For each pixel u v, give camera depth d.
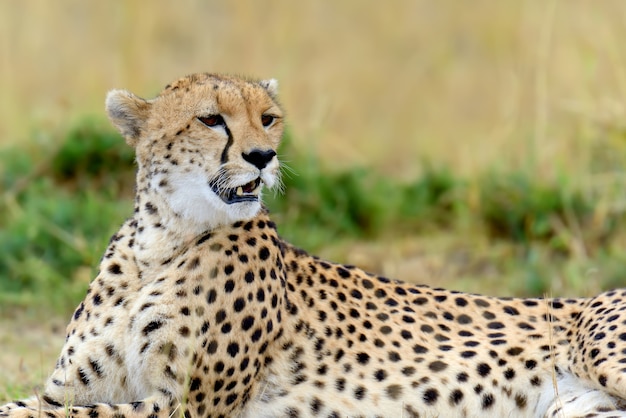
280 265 9.77
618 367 9.39
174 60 22.19
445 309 10.25
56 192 16.48
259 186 9.42
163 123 9.50
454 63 22.69
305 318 9.80
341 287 10.15
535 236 15.68
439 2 23.56
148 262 9.41
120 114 9.75
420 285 10.52
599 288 13.90
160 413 9.02
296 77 21.41
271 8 22.16
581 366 9.72
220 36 22.61
